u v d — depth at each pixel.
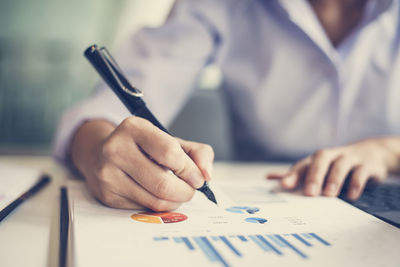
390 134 0.86
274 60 0.83
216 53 0.89
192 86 0.87
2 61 2.10
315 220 0.36
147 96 0.74
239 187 0.51
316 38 0.77
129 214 0.36
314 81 0.82
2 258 0.26
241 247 0.28
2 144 2.13
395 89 0.85
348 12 0.85
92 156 0.42
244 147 0.94
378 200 0.45
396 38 0.83
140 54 0.77
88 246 0.27
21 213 0.37
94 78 2.18
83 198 0.41
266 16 0.84
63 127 0.57
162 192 0.36
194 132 1.11
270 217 0.36
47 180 0.52
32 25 2.10
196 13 0.85
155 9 2.22
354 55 0.82
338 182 0.48
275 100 0.86
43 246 0.29
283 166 0.77
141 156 0.36
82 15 2.14
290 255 0.27
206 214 0.37
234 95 0.91
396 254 0.28
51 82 2.16
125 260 0.25
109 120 0.57
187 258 0.25
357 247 0.29
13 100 2.13
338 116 0.83
